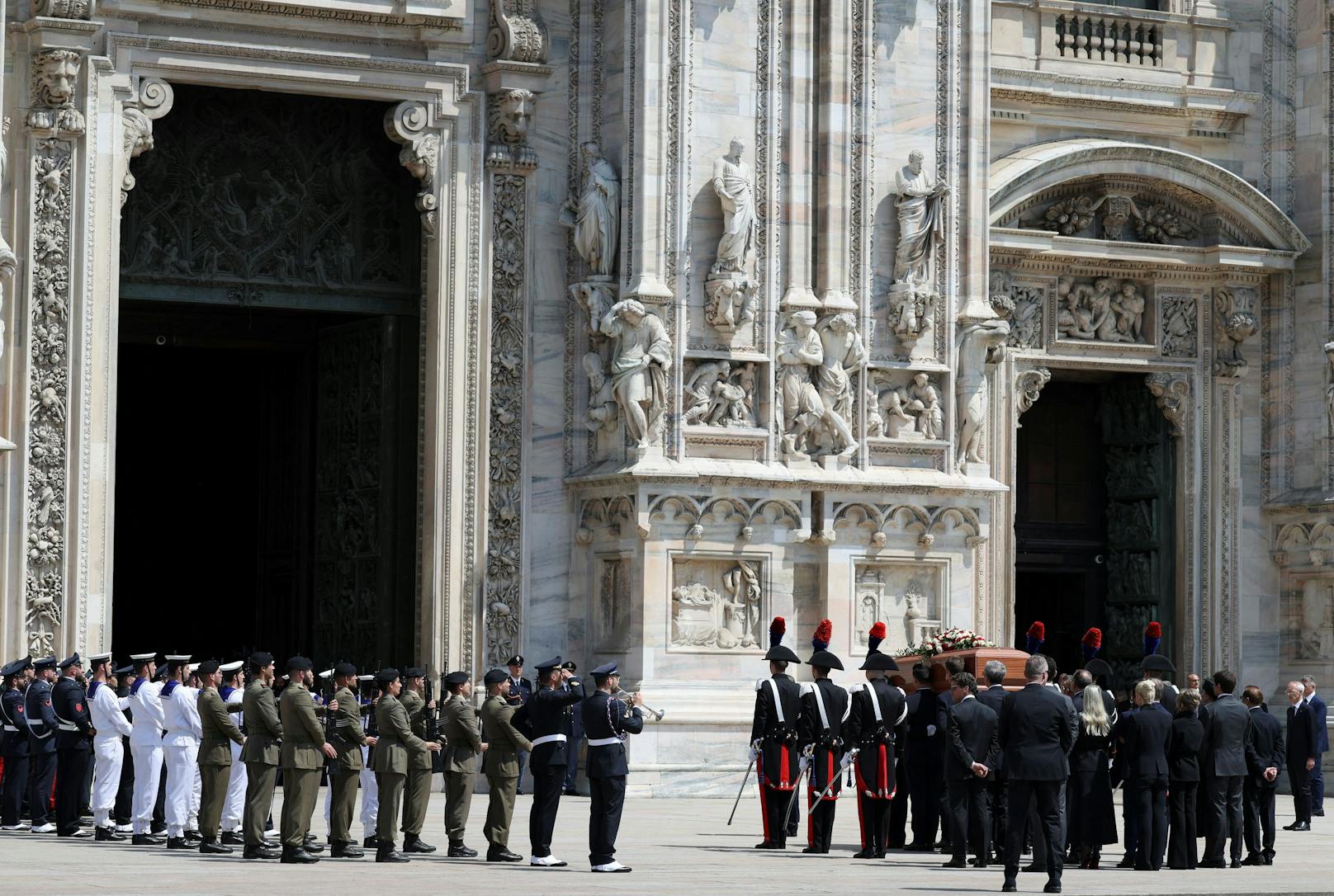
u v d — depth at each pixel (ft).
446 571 134.00
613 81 136.26
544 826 88.22
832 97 138.10
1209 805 97.04
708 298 134.62
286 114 136.87
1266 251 153.79
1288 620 155.33
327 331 146.10
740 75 136.56
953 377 140.97
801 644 136.67
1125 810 95.61
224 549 173.88
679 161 134.21
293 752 88.79
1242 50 158.10
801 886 80.74
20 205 124.67
